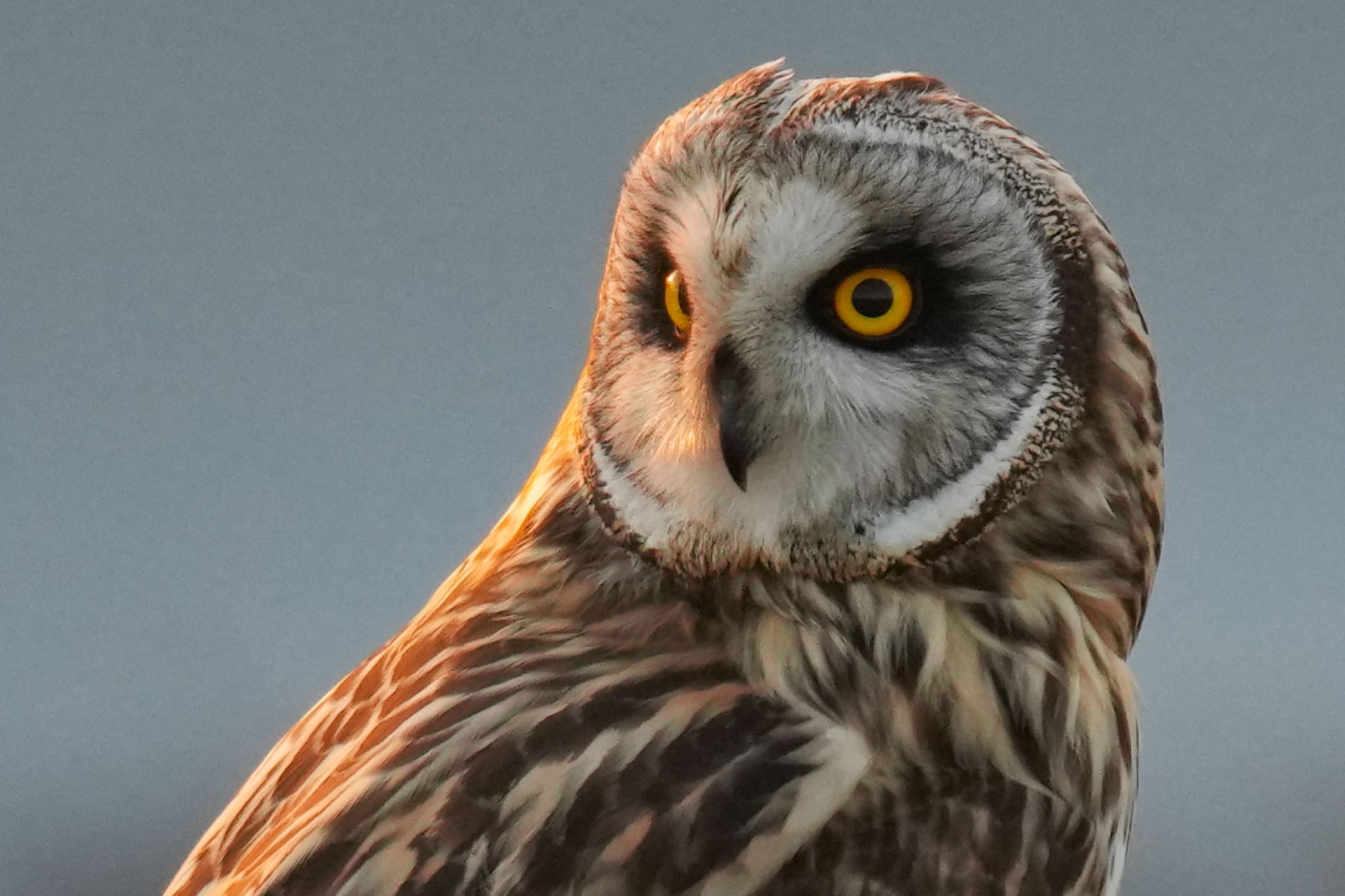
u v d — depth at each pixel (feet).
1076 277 12.62
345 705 12.60
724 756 12.50
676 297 12.61
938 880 12.49
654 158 12.62
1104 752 12.64
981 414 12.61
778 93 12.60
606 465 12.66
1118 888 12.65
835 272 12.59
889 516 12.61
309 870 12.44
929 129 12.58
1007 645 12.62
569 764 12.48
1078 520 12.64
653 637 12.61
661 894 12.44
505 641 12.60
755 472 12.60
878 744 12.58
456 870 12.43
